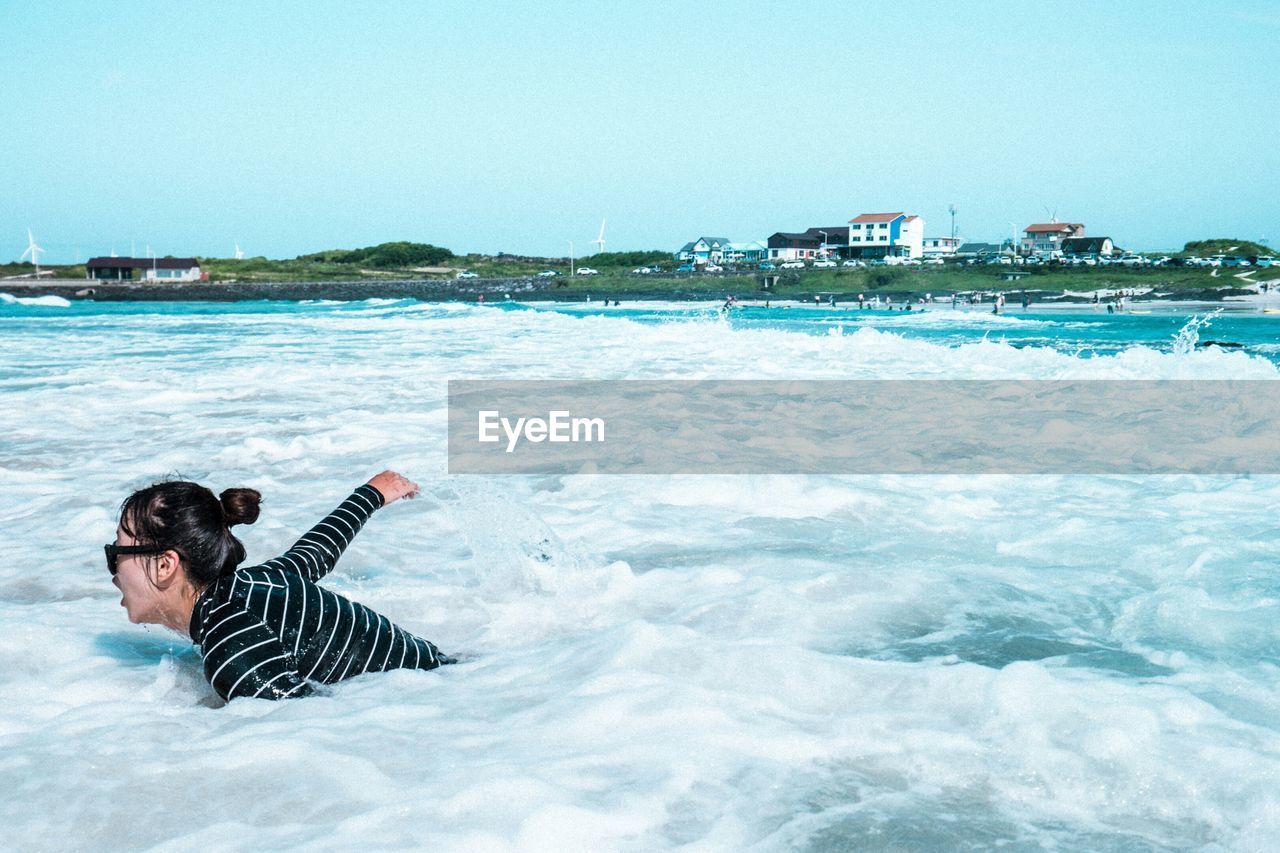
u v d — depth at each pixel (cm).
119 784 225
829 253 16850
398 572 454
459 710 273
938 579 412
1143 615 361
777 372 1432
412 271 19612
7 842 199
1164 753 234
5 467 722
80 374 1445
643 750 239
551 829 198
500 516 466
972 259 14225
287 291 14188
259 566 309
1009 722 252
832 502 585
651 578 424
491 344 2166
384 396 1165
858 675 289
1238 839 201
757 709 268
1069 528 508
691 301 11088
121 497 617
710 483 639
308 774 228
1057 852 196
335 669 297
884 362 1571
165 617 296
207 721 269
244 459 756
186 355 1892
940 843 199
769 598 383
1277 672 299
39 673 325
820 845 197
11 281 16825
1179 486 626
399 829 200
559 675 302
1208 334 4084
